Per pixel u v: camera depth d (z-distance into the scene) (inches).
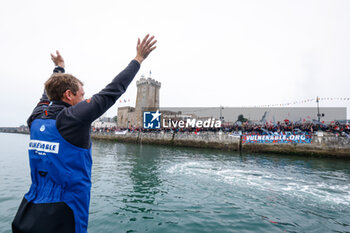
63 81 66.8
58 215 54.9
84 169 61.1
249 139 1044.5
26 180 383.2
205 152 1016.2
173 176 452.1
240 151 1062.4
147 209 257.0
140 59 78.4
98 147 1280.8
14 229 56.7
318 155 840.3
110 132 2007.9
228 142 1123.9
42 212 54.7
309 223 229.1
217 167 572.4
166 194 322.0
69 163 57.2
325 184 397.7
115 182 389.1
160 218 230.7
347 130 821.2
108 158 756.6
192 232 199.9
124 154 897.5
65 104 67.3
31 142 63.0
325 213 258.7
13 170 477.4
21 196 288.4
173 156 834.2
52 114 62.9
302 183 403.5
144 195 314.0
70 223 56.4
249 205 281.3
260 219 236.2
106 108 62.1
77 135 57.5
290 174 489.1
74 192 58.6
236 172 503.5
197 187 365.4
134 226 208.7
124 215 235.3
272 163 669.9
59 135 57.3
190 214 245.0
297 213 257.0
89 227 203.0
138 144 1598.2
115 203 274.5
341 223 230.8
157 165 600.1
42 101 76.7
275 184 393.1
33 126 64.6
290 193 338.3
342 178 454.9
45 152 58.2
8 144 1346.0
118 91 65.2
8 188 327.9
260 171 520.4
